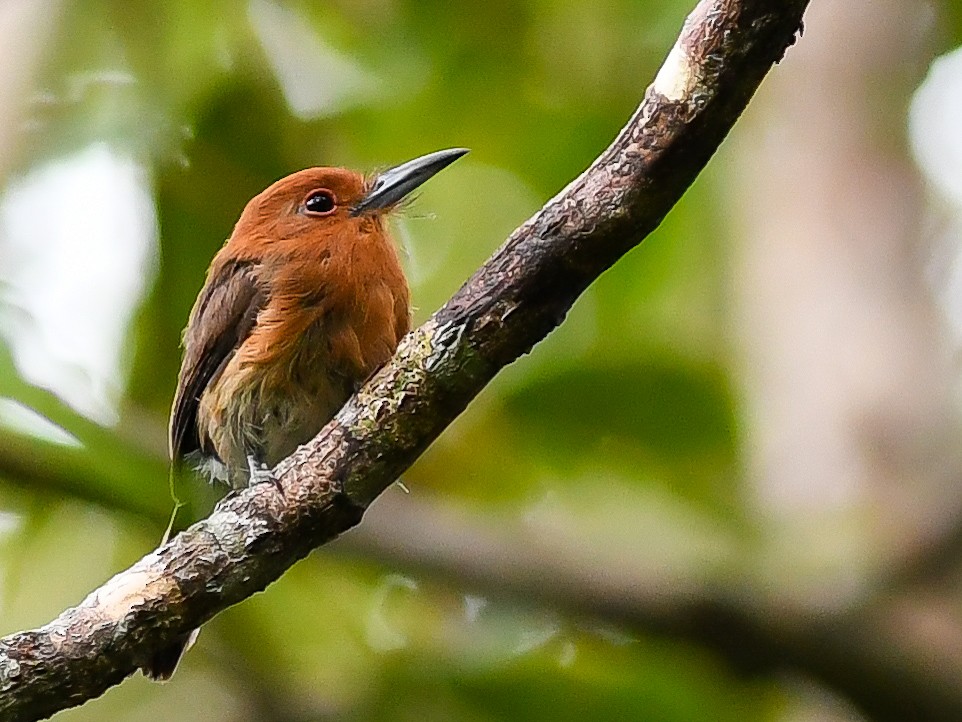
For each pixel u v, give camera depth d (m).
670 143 6.25
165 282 11.61
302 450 7.01
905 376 11.23
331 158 12.25
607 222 6.42
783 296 11.97
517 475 12.47
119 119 11.29
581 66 12.32
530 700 10.80
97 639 6.69
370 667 11.32
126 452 9.64
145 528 10.11
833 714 10.86
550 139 12.47
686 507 12.23
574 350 12.62
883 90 12.70
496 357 6.75
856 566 10.05
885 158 12.45
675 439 12.32
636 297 12.89
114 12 11.23
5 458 9.38
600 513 12.39
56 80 10.85
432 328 6.84
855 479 10.70
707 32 6.11
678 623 9.92
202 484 10.10
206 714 11.97
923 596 9.99
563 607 10.10
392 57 12.11
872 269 11.89
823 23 12.98
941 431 10.91
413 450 6.92
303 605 11.50
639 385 12.13
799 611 9.78
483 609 11.20
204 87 11.54
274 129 11.75
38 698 6.62
